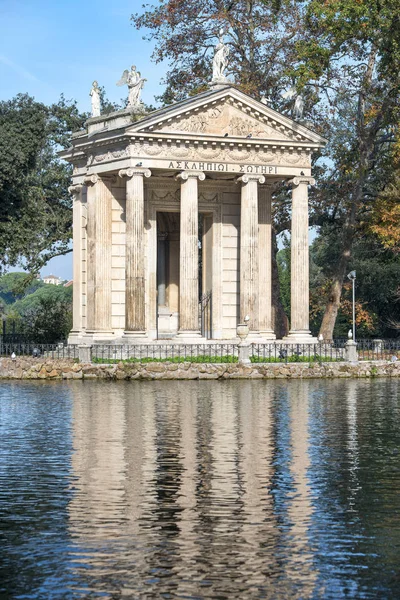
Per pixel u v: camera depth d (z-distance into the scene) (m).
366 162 120.44
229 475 41.12
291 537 31.91
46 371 87.81
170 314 112.69
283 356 96.06
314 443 49.31
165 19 122.69
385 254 138.00
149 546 30.95
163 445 48.47
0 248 113.44
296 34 122.25
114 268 105.38
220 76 103.56
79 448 47.66
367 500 36.78
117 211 105.50
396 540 31.56
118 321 105.50
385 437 51.38
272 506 35.84
